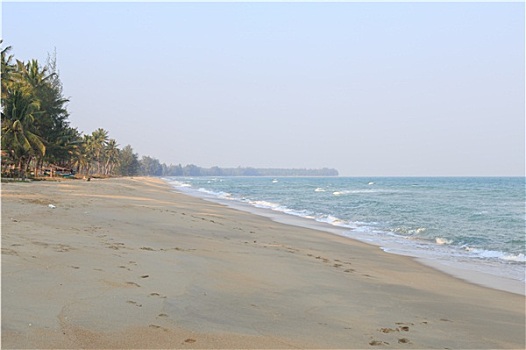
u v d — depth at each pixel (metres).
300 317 6.82
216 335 5.60
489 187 90.00
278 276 9.75
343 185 104.75
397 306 8.15
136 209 22.84
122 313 5.99
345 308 7.64
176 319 6.03
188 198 43.34
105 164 139.62
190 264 9.84
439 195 56.00
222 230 17.66
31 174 62.91
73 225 13.94
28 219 13.97
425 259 14.38
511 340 6.65
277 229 20.33
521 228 22.36
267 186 96.50
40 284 6.74
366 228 22.38
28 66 61.72
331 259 13.20
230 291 7.95
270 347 5.39
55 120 64.06
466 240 18.47
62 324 5.32
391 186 97.00
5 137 48.72
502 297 9.66
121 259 9.38
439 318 7.59
